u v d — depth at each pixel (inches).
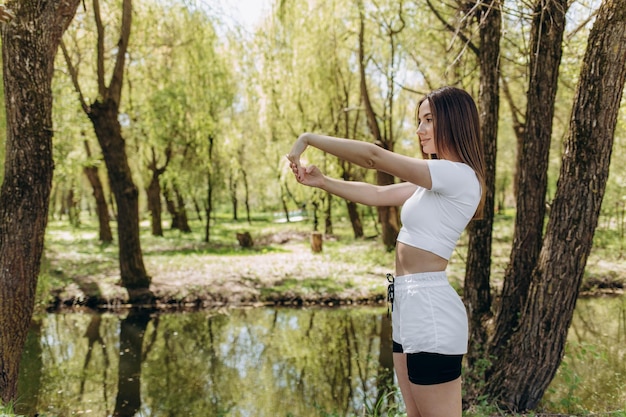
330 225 1040.2
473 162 80.4
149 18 563.8
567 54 320.2
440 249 76.9
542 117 212.5
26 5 178.1
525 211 217.3
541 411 192.4
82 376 314.3
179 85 741.3
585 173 168.9
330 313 468.4
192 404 273.9
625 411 168.9
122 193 497.7
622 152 608.4
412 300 76.5
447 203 76.4
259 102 826.2
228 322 440.5
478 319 241.8
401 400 211.8
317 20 701.9
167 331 414.3
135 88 821.2
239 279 548.4
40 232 189.5
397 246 81.2
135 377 314.5
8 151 185.5
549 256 181.0
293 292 508.4
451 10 358.9
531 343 186.9
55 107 560.4
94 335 400.8
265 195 1592.0
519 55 324.2
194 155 931.3
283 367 333.1
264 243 949.8
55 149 610.2
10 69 179.9
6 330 181.6
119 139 487.5
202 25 604.4
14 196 183.9
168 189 1059.3
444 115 80.3
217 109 783.7
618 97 161.9
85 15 513.0
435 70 601.3
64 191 1635.1
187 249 813.9
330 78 783.7
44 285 457.1
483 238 246.1
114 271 570.3
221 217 1845.5
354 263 649.0
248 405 271.9
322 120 855.1
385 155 73.7
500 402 191.9
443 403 75.3
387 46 700.7
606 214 717.3
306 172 84.7
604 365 291.0
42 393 285.7
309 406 269.1
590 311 455.8
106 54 653.3
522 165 218.5
